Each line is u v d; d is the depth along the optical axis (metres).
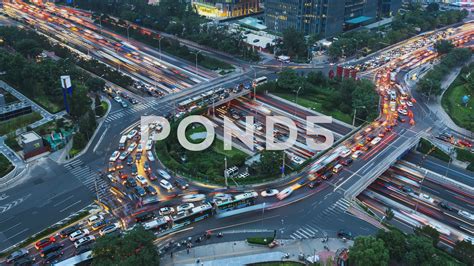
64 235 181.88
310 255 170.50
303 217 192.62
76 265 160.75
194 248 174.88
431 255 158.50
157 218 189.62
